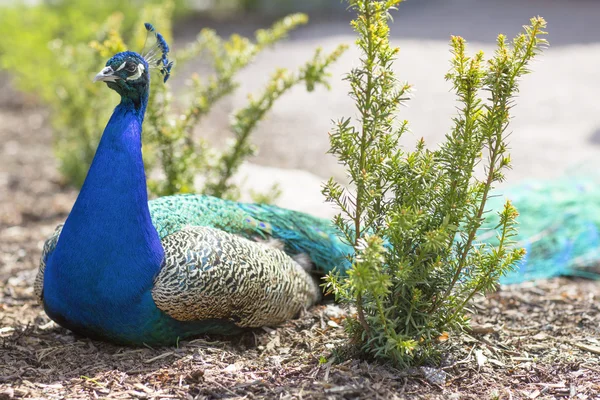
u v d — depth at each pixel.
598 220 9.27
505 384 5.94
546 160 13.78
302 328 6.96
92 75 11.63
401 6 30.30
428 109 17.11
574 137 15.22
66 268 6.04
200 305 6.08
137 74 6.16
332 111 17.45
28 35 16.16
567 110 17.16
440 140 14.90
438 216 5.87
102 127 12.13
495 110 5.65
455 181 5.74
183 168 8.92
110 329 6.21
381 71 5.70
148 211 6.13
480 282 5.93
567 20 26.75
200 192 9.40
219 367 6.07
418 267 5.84
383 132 5.89
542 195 9.69
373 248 5.32
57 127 15.12
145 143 9.17
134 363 6.14
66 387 5.71
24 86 17.12
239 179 11.70
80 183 13.14
